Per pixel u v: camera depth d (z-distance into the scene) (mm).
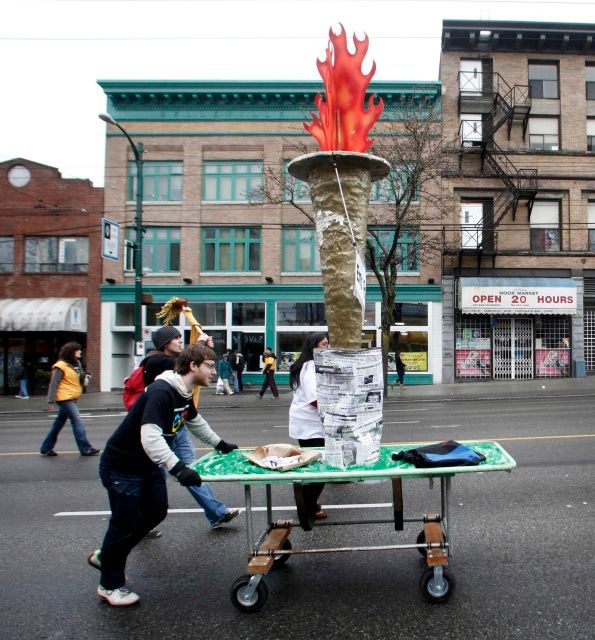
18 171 23484
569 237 22828
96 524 5312
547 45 23250
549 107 23375
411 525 5039
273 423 12523
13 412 17469
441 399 17172
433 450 3850
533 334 22656
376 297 22734
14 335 23109
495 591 3697
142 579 4055
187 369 3674
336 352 3777
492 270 22547
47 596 3799
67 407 8719
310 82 22891
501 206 22484
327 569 4152
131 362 24234
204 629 3309
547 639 3094
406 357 22578
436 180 21328
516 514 5281
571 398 16766
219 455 4270
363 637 3166
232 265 23438
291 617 3426
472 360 22672
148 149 23594
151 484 3760
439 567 3537
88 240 23328
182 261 23344
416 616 3389
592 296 22750
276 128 23406
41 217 23375
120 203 23375
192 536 4938
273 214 23234
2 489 6688
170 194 23672
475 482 6441
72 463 8211
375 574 4039
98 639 3221
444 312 22516
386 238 22109
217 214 23406
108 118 17359
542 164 22953
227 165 23609
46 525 5297
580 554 4293
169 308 6094
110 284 23062
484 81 23266
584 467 7105
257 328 23062
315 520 5062
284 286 22953
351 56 4363
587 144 23406
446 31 22734
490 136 22203
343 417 3744
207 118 23516
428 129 18344
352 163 4176
